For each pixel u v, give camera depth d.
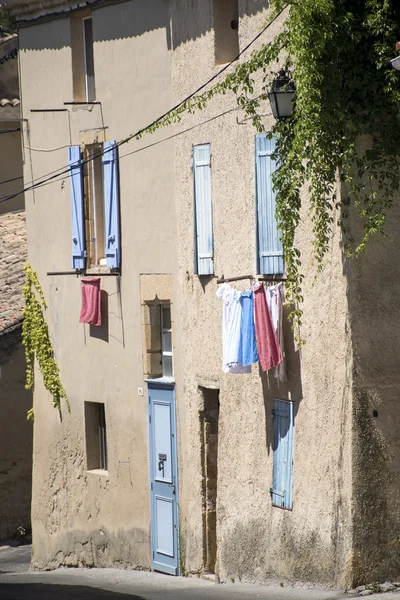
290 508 32.16
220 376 36.22
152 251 40.22
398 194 29.80
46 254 47.03
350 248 29.36
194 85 37.12
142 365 41.28
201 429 37.94
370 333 29.72
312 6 27.83
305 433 31.52
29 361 48.41
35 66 46.75
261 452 33.84
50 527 47.44
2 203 63.75
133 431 42.00
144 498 41.44
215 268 36.25
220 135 35.69
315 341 31.05
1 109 62.66
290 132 29.89
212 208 36.25
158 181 39.62
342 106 28.41
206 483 37.94
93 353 44.31
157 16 39.31
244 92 34.22
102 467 45.22
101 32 42.41
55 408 47.06
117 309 42.62
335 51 28.22
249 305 33.34
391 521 29.75
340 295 29.98
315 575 30.92
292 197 29.84
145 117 40.19
